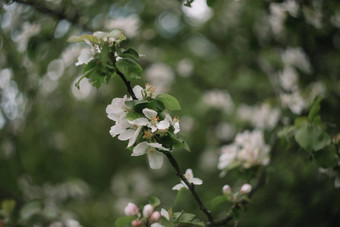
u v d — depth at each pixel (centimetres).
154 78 573
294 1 390
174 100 212
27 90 462
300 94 403
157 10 523
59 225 368
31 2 373
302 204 416
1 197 528
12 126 507
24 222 345
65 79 503
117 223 230
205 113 568
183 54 597
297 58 470
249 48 532
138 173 775
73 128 601
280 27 470
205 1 272
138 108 206
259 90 568
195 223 226
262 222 469
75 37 206
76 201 606
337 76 454
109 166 791
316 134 266
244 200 276
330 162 264
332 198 391
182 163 654
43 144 554
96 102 567
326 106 400
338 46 446
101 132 675
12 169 516
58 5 395
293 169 392
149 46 533
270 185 444
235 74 577
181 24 566
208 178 615
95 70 209
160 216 227
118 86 556
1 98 458
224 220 264
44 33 371
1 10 364
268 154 340
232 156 333
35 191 557
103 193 774
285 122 386
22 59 427
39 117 520
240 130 535
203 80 598
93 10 412
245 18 533
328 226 409
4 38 404
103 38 209
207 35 592
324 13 409
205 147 635
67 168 605
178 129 207
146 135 201
